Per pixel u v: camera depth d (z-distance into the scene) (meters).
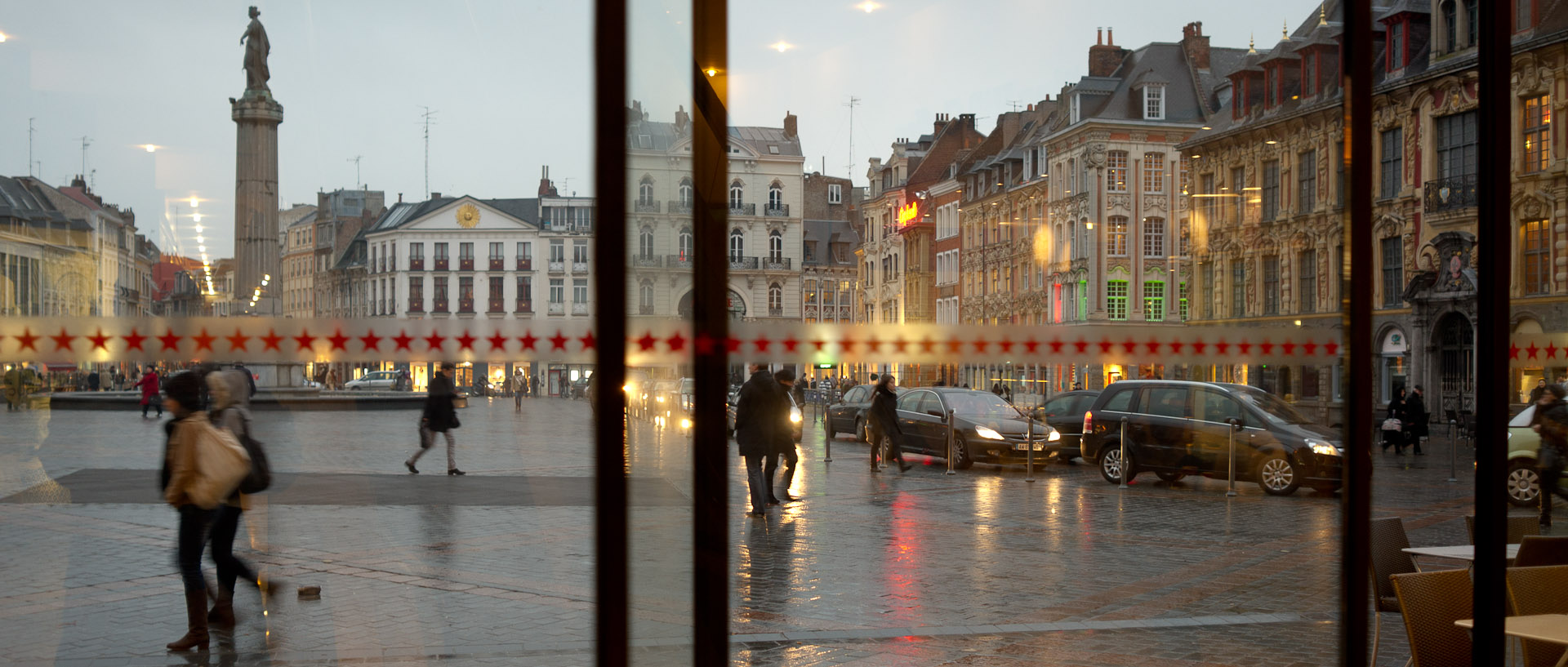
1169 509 11.95
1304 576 8.06
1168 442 13.86
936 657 5.78
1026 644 6.05
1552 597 4.81
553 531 6.98
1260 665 5.61
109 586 4.73
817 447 20.58
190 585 4.80
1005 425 15.78
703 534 3.42
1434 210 25.72
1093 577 8.08
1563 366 8.59
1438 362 25.88
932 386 16.77
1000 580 7.95
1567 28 21.00
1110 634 6.27
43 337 3.99
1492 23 4.16
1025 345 4.52
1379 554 5.34
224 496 4.86
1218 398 13.51
